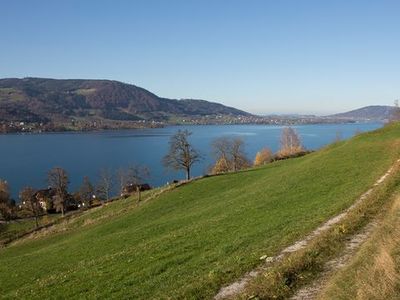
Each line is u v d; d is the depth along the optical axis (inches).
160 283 791.7
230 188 2472.9
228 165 5088.6
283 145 5216.5
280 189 1739.7
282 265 673.0
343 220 880.9
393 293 483.8
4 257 2416.3
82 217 2955.2
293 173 2110.0
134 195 3280.0
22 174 7578.7
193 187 2679.6
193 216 1749.5
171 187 2770.7
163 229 1647.4
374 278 525.0
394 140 2255.2
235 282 676.7
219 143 5305.1
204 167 7701.8
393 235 657.6
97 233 2203.5
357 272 569.9
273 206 1398.9
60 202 4704.7
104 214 2792.8
